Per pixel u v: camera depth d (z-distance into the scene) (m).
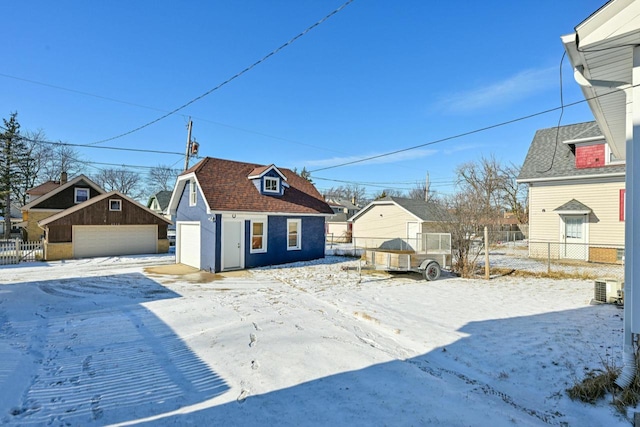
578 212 15.74
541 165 17.95
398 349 5.64
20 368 4.85
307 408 3.81
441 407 3.80
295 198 17.73
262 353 5.37
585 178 15.98
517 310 7.63
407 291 10.04
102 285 11.26
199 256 14.98
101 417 3.69
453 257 13.73
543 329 6.16
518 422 3.50
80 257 19.22
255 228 15.49
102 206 19.91
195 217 15.51
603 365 4.34
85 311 8.07
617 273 12.72
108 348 5.72
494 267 14.41
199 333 6.40
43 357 5.36
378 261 12.52
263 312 7.86
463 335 6.07
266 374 4.66
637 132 3.84
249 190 16.16
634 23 3.61
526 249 23.27
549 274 12.41
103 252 20.05
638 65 3.89
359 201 69.56
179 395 4.15
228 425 3.52
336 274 13.41
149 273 13.81
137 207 21.19
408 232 24.84
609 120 6.02
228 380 4.51
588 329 6.04
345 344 5.75
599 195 15.72
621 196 15.11
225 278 12.65
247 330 6.51
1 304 8.62
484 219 13.34
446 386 4.30
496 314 7.36
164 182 53.59
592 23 3.84
